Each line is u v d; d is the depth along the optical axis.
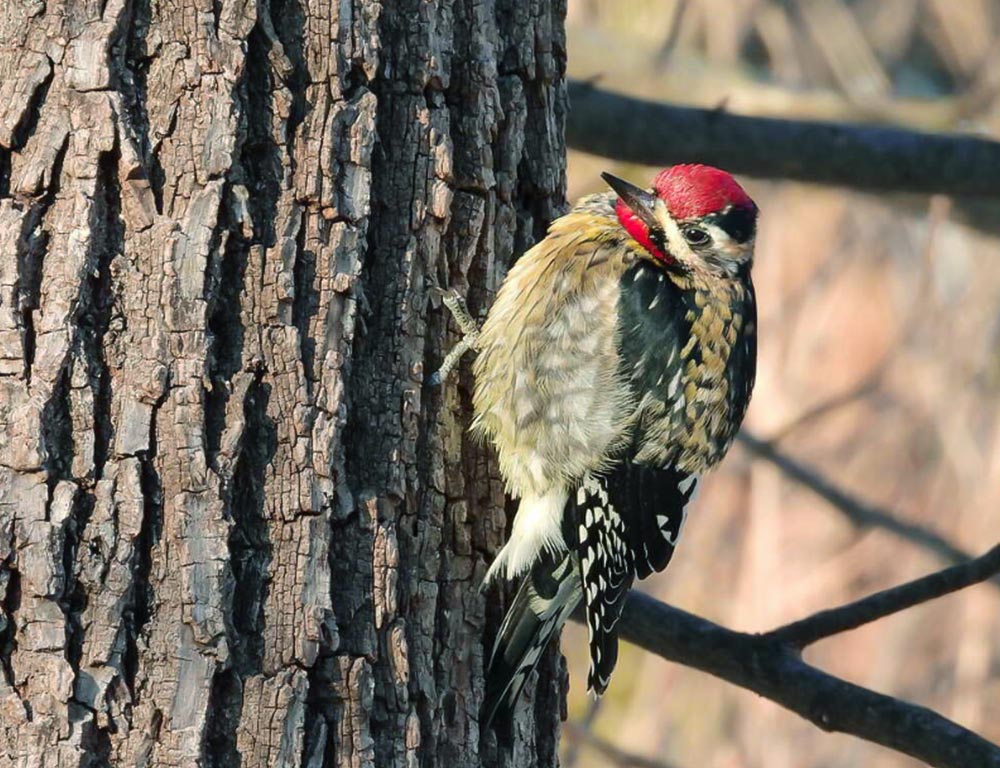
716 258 10.27
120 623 7.01
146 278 7.10
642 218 10.07
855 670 19.25
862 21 21.75
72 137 7.07
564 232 9.68
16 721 6.94
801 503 18.98
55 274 7.04
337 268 7.43
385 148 7.82
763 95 19.11
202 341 7.11
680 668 18.50
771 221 19.70
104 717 6.98
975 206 18.45
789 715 18.33
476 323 8.45
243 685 7.17
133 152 7.08
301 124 7.41
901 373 19.34
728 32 19.98
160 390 7.07
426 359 8.23
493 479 9.09
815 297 19.48
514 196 8.67
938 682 18.95
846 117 18.86
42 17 7.07
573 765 17.50
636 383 9.65
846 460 19.25
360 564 7.53
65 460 7.02
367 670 7.44
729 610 18.69
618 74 19.64
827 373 19.47
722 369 10.15
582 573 9.37
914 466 19.17
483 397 8.90
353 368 7.73
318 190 7.39
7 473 6.97
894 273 19.61
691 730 18.34
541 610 8.95
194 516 7.09
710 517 18.94
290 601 7.26
